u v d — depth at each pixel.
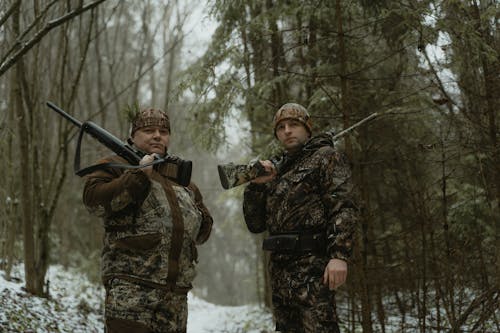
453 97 4.62
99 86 8.77
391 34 4.35
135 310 2.26
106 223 2.40
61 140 6.11
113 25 10.56
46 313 5.23
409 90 4.67
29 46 3.20
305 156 2.50
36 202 5.95
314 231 2.40
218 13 5.11
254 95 4.96
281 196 2.46
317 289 2.32
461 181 4.57
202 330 7.24
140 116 2.63
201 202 2.81
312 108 4.90
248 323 7.00
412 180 4.93
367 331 3.81
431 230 4.17
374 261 4.79
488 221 4.54
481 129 4.02
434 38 3.96
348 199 2.33
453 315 3.92
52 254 10.33
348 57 4.71
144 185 2.28
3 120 6.13
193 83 4.74
